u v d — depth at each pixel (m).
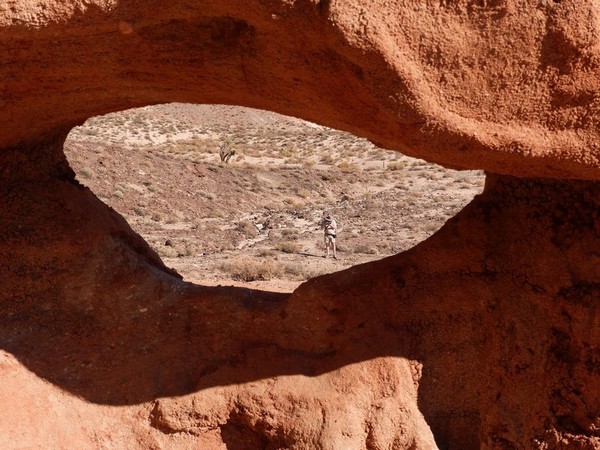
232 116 63.44
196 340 5.09
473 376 4.73
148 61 3.82
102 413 4.82
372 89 3.29
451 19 3.13
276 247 22.78
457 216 4.95
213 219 28.73
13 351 4.82
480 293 4.74
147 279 5.30
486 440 4.61
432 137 3.39
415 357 4.79
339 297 4.90
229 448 4.88
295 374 4.80
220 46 3.68
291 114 4.12
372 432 4.60
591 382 4.22
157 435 4.81
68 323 5.04
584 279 4.31
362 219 28.41
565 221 4.44
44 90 4.10
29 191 5.11
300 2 3.18
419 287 4.89
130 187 29.31
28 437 4.56
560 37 3.07
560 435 4.30
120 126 50.44
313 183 36.09
